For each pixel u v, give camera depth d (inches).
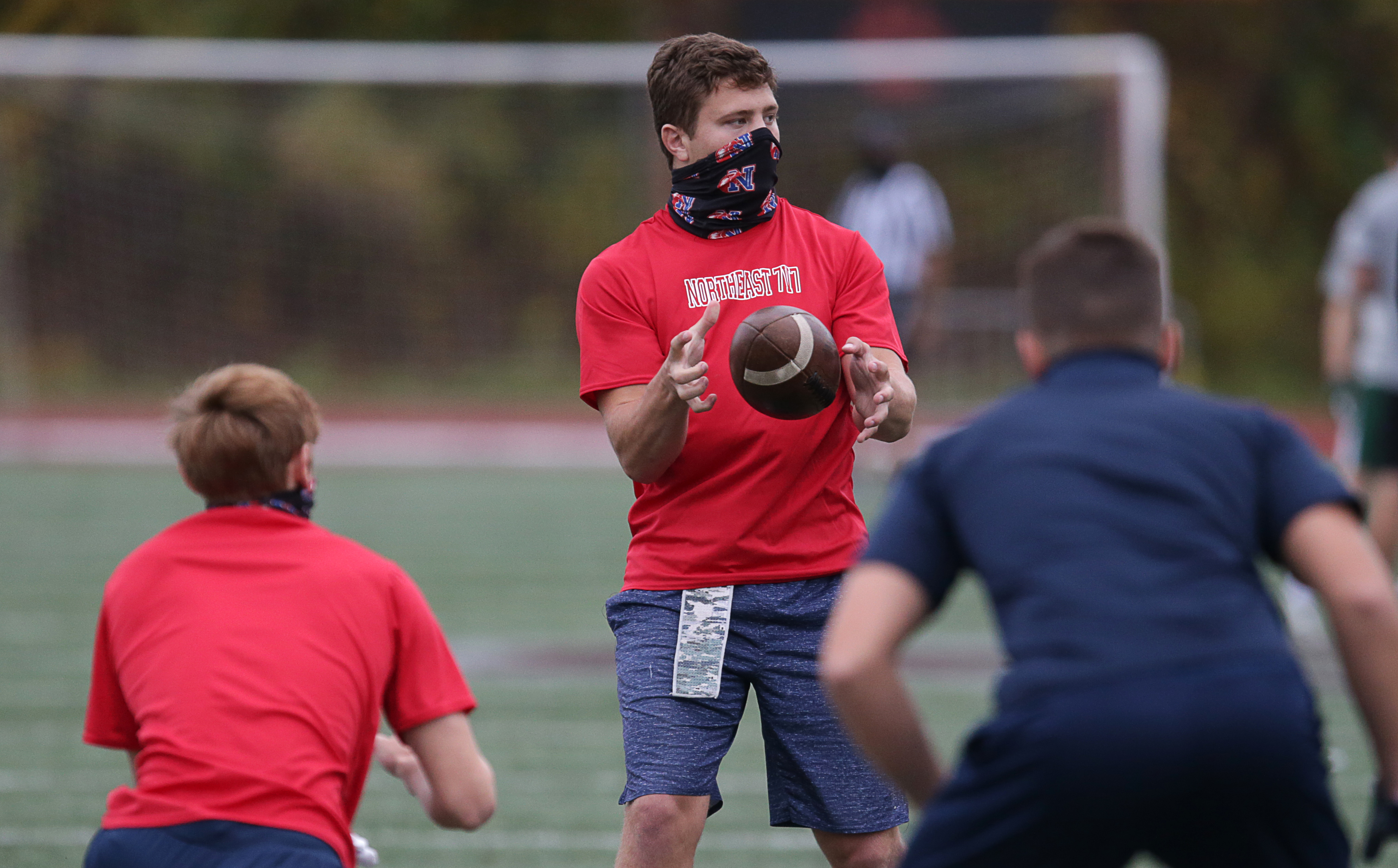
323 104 2714.1
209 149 2588.6
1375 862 598.5
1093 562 306.8
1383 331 964.0
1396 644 299.9
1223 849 308.7
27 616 1103.6
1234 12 3132.4
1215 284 3097.9
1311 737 305.6
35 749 784.9
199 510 1557.6
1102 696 296.7
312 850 345.1
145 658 361.4
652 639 435.5
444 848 633.6
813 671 434.3
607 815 681.0
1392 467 967.0
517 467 1963.6
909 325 1512.1
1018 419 326.0
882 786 436.5
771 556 435.2
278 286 2650.1
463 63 2034.9
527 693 903.1
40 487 1716.3
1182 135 3110.2
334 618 363.9
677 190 452.1
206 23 3075.8
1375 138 3166.8
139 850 344.2
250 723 351.6
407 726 372.2
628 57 2026.3
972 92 2468.0
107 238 2497.5
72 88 2433.6
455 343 2716.5
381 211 2694.4
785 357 411.8
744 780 744.3
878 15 2346.2
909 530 322.7
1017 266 2511.1
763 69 446.3
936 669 960.9
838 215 2133.4
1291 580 1053.8
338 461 2005.4
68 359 2458.2
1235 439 321.7
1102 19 3122.5
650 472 425.4
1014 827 304.7
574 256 2751.0
